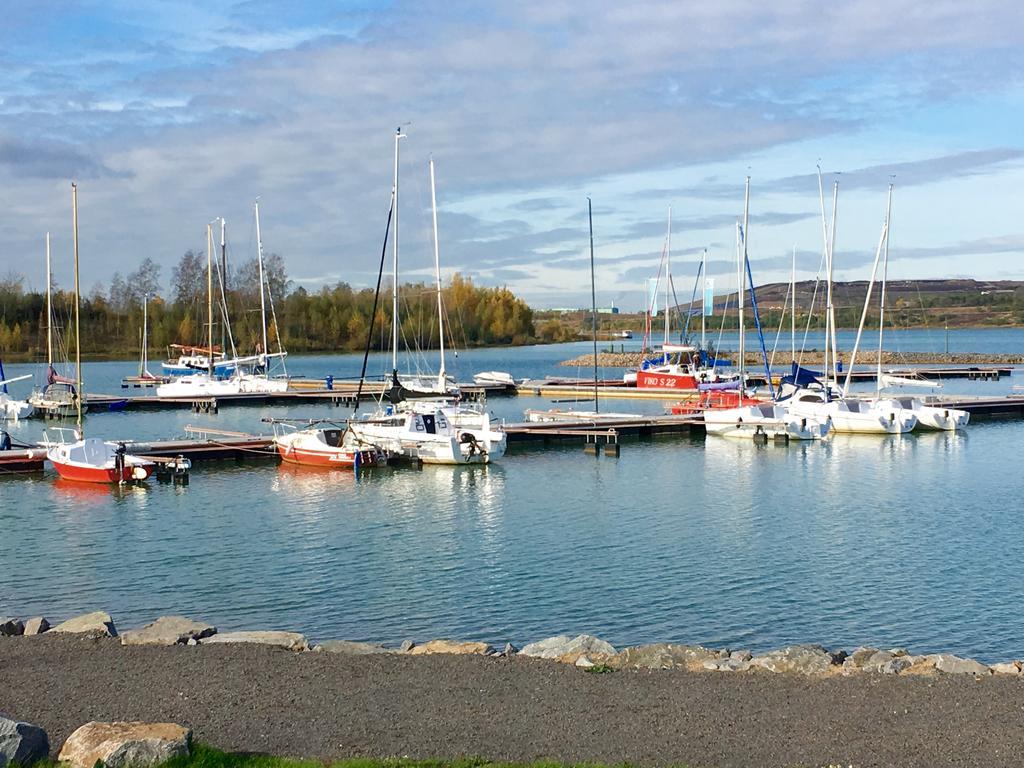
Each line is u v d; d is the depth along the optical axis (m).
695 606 24.70
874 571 27.80
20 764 11.41
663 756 12.92
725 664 17.03
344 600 25.52
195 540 32.31
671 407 71.44
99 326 156.38
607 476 45.06
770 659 17.17
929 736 13.49
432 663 17.33
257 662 17.44
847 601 25.03
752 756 12.91
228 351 124.12
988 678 16.02
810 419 57.03
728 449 53.91
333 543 31.81
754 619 23.66
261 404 79.88
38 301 151.75
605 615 24.05
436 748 13.25
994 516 35.25
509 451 52.88
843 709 14.59
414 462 47.78
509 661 17.45
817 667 16.86
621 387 88.19
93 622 20.48
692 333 130.75
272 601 25.48
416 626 23.39
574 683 16.05
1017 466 47.28
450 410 53.94
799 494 40.16
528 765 12.38
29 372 124.19
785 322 181.88
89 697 15.63
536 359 159.12
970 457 50.44
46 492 40.84
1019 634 22.50
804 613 24.11
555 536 32.56
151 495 40.28
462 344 179.88
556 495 40.22
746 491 40.94
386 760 12.48
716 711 14.58
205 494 40.50
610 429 55.97
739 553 29.97
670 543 31.36
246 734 13.85
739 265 72.94
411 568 28.58
